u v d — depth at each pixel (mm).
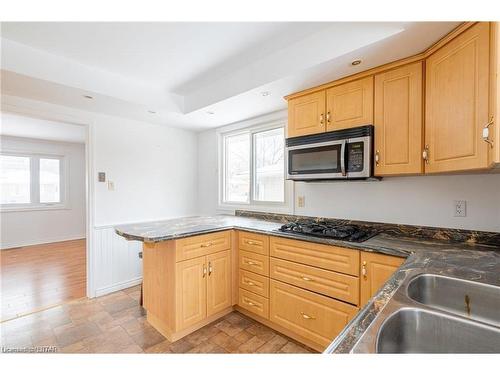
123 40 1772
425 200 1870
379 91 1770
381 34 1438
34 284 3135
